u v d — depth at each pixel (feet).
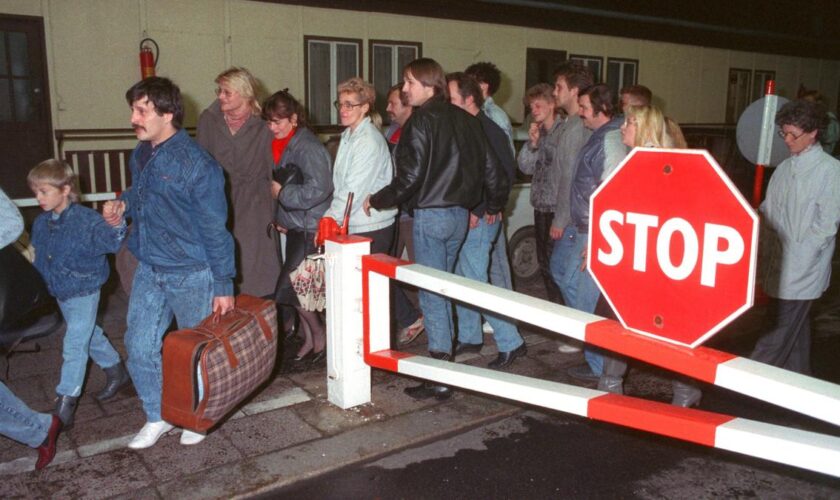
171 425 11.73
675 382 12.05
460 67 38.32
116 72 28.37
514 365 15.33
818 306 21.03
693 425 7.36
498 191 14.17
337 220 13.79
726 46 52.49
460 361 15.47
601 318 8.18
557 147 15.25
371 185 13.73
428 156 12.66
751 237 6.33
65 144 27.71
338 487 10.49
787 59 57.88
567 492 10.43
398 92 17.20
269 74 32.14
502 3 38.19
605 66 45.16
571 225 14.92
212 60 30.45
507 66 40.22
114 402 13.24
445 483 10.64
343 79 34.71
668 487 10.61
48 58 26.96
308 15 32.76
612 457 11.49
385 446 11.59
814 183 11.96
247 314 11.19
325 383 14.08
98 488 10.22
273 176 14.38
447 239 13.32
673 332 7.14
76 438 11.76
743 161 38.99
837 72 63.31
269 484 10.42
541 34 41.39
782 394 6.37
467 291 9.75
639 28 46.19
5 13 25.96
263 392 13.61
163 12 28.94
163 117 10.40
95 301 12.19
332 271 12.47
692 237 6.83
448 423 12.44
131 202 10.95
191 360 10.14
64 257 11.69
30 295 10.12
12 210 9.43
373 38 34.94
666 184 6.98
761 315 19.49
